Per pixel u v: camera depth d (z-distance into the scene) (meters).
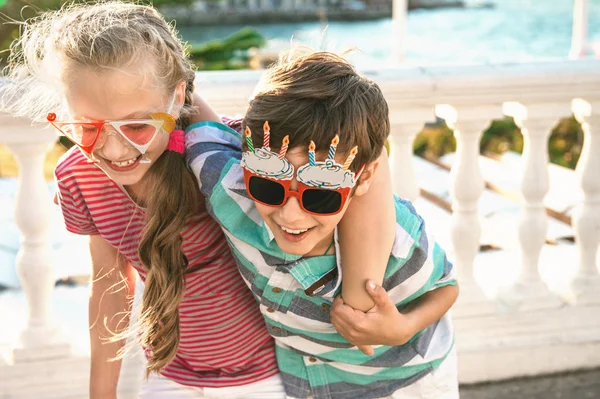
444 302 1.60
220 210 1.48
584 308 2.58
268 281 1.53
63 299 2.85
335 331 1.59
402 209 1.54
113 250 1.69
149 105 1.37
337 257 1.48
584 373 2.56
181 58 1.46
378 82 2.26
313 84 1.31
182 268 1.53
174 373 1.70
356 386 1.66
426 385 1.65
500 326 2.52
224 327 1.65
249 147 1.32
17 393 2.26
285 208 1.33
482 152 6.15
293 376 1.68
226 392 1.67
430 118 2.38
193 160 1.51
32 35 1.46
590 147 2.56
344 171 1.30
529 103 2.41
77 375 2.29
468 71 2.32
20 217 2.22
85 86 1.34
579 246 2.64
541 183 2.53
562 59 2.44
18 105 1.98
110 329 1.74
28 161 2.18
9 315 2.70
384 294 1.45
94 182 1.55
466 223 2.50
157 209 1.46
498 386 2.50
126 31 1.36
